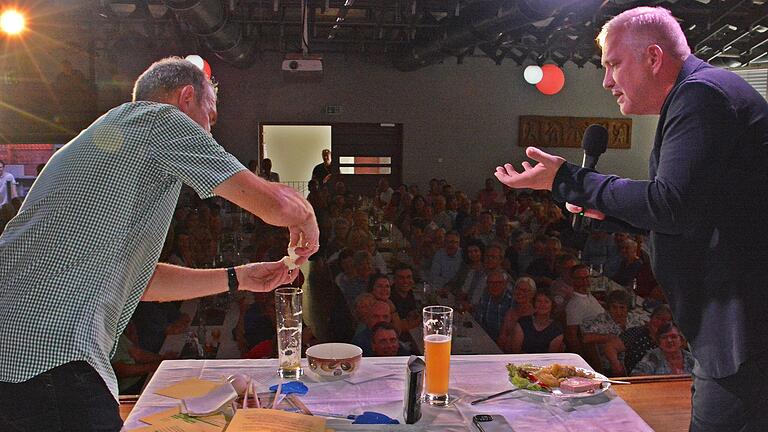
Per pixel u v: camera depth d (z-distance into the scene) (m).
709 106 1.09
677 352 2.94
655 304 3.53
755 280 1.12
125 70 10.16
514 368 1.55
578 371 1.53
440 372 1.38
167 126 1.13
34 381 1.00
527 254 4.79
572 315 3.18
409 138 11.32
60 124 9.40
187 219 5.15
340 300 3.53
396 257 5.06
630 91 1.25
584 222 1.52
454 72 11.31
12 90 9.22
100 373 1.04
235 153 11.00
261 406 1.34
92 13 7.84
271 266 1.53
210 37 6.91
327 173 9.85
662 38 1.19
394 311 3.18
